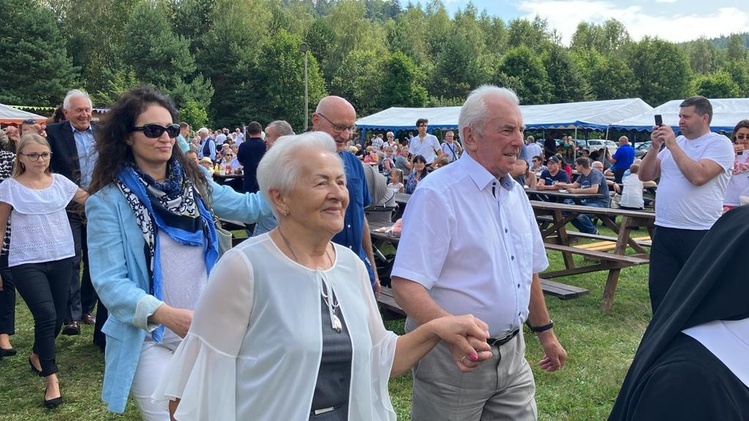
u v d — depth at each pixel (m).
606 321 5.91
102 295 2.34
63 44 43.09
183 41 47.25
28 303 4.06
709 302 1.26
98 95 44.19
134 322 2.28
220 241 2.79
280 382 1.67
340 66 55.94
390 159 18.11
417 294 2.32
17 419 3.88
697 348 1.26
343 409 1.75
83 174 5.26
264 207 2.99
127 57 46.19
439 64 55.47
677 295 1.36
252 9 58.88
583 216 10.14
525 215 2.62
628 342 5.30
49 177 4.30
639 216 7.01
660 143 5.00
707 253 1.33
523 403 2.55
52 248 4.21
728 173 4.70
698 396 1.19
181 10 53.38
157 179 2.59
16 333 5.44
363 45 62.72
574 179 16.30
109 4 52.00
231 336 1.72
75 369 4.64
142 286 2.45
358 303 1.85
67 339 5.26
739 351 1.24
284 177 1.75
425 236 2.37
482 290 2.41
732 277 1.25
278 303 1.70
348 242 3.65
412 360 1.91
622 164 14.78
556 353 2.83
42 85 40.94
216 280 1.74
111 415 3.95
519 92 53.91
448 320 1.87
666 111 19.05
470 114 2.44
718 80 65.19
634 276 7.79
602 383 4.40
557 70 57.22
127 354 2.39
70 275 4.39
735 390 1.20
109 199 2.44
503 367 2.48
